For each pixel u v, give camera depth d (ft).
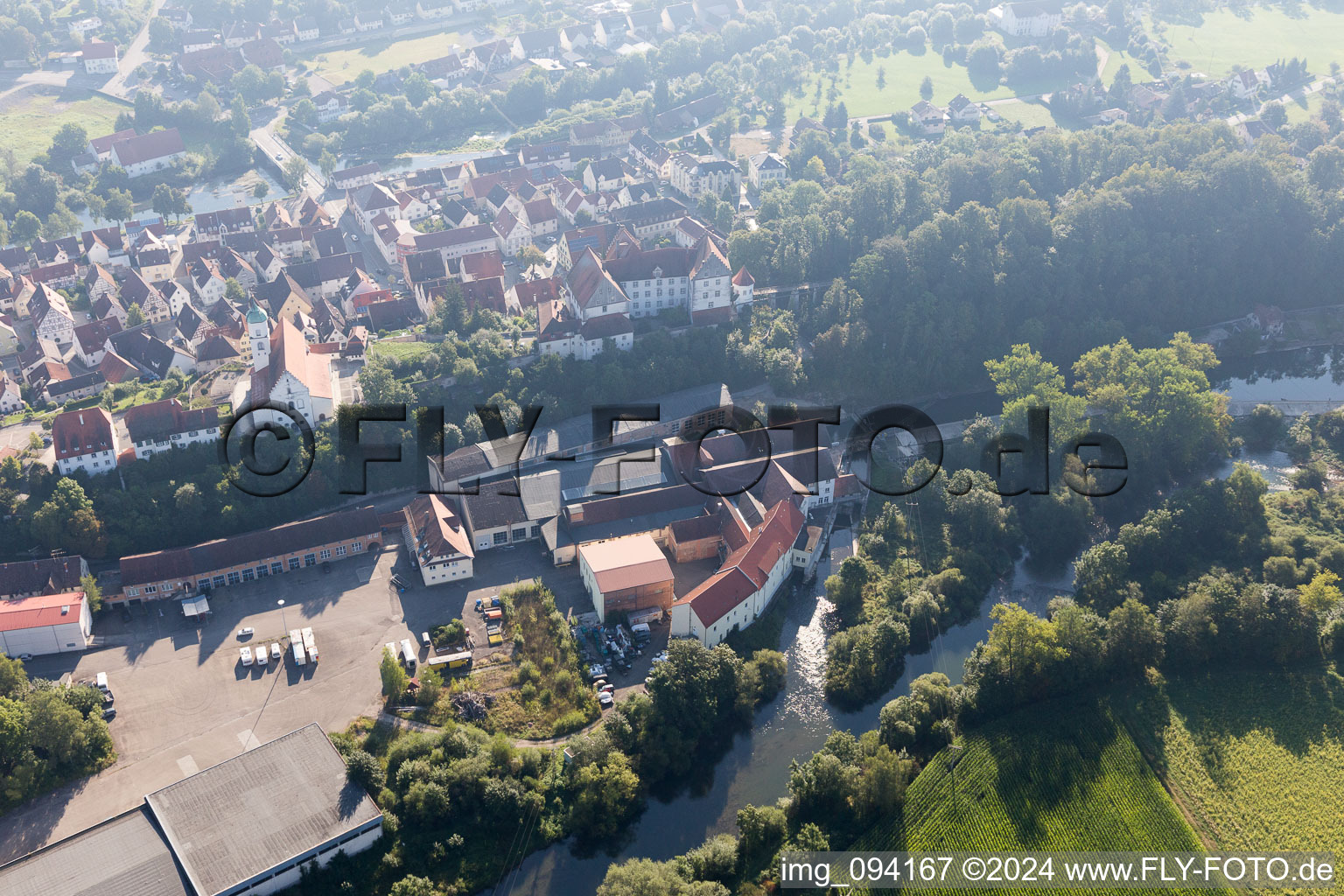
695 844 608.19
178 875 529.04
